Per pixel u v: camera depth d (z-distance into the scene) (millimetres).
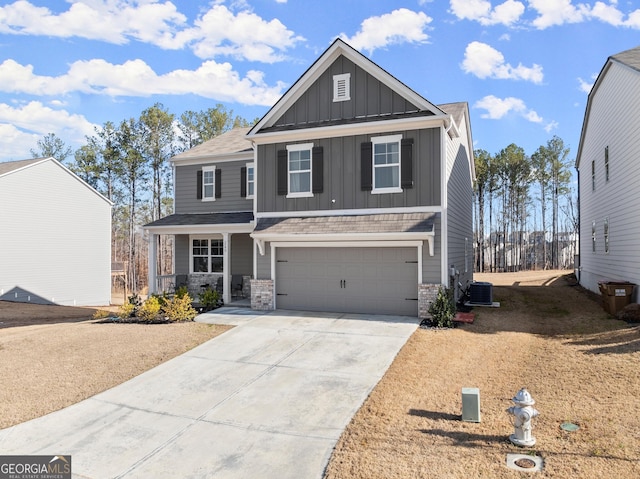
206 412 7215
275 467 5484
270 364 9250
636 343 8984
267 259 14750
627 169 13711
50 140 43781
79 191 27734
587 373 7727
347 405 7121
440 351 9578
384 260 13367
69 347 10695
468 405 6238
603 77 16594
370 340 10523
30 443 6406
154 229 17344
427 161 12953
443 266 12625
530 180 44281
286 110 14883
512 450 5371
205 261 19297
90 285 28203
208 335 11539
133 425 6875
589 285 19422
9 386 8453
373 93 13742
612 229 15688
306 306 14289
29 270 24688
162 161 40438
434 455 5355
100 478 5430
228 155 18734
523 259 47625
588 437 5547
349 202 13812
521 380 7777
